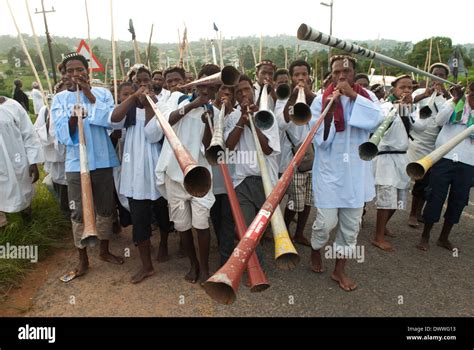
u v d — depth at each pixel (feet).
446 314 10.91
